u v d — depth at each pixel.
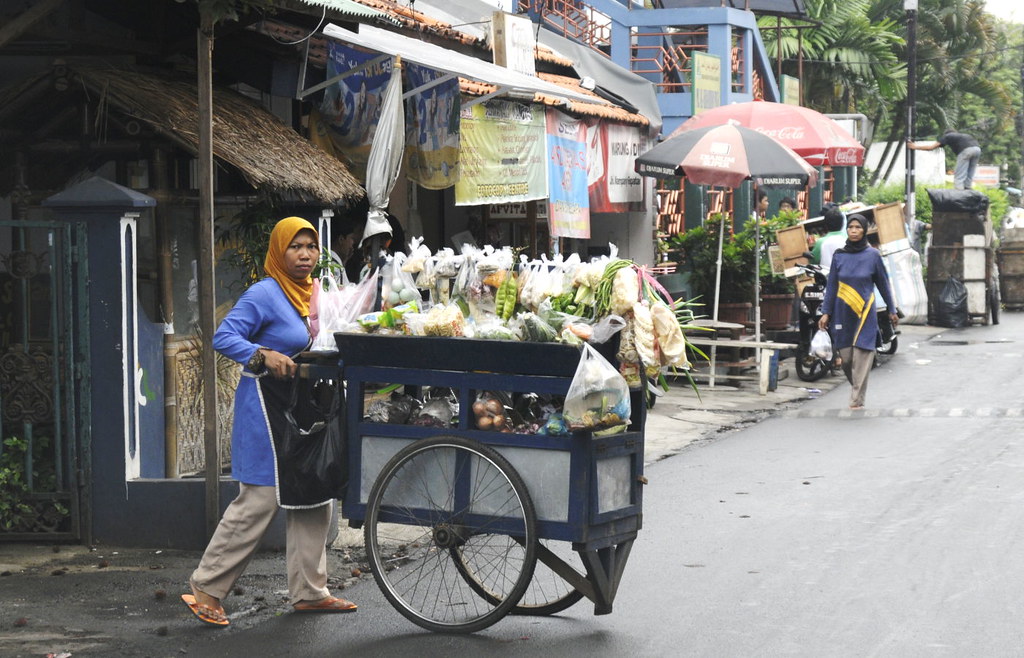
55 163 8.23
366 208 11.70
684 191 20.73
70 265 7.26
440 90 10.45
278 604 6.30
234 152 7.65
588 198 14.89
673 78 21.84
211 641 5.68
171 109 7.66
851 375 13.34
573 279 5.81
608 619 6.03
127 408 7.34
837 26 33.62
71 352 7.31
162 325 7.80
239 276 8.70
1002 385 14.90
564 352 5.48
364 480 6.02
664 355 5.74
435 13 15.03
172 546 7.32
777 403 13.95
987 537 7.52
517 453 5.69
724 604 6.23
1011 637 5.62
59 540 7.41
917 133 42.47
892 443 11.12
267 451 5.89
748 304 17.06
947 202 22.55
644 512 8.40
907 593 6.36
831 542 7.48
